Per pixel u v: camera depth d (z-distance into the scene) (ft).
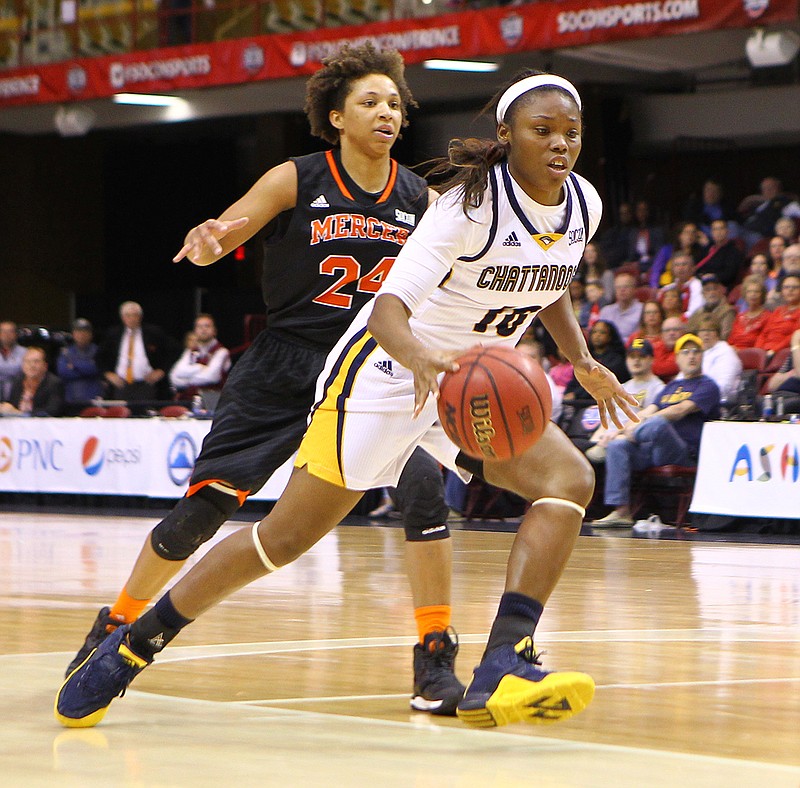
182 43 95.25
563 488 17.10
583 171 94.84
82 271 119.34
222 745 16.30
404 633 26.27
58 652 23.95
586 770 14.65
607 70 93.04
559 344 19.54
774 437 53.26
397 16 85.71
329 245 21.34
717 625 27.40
